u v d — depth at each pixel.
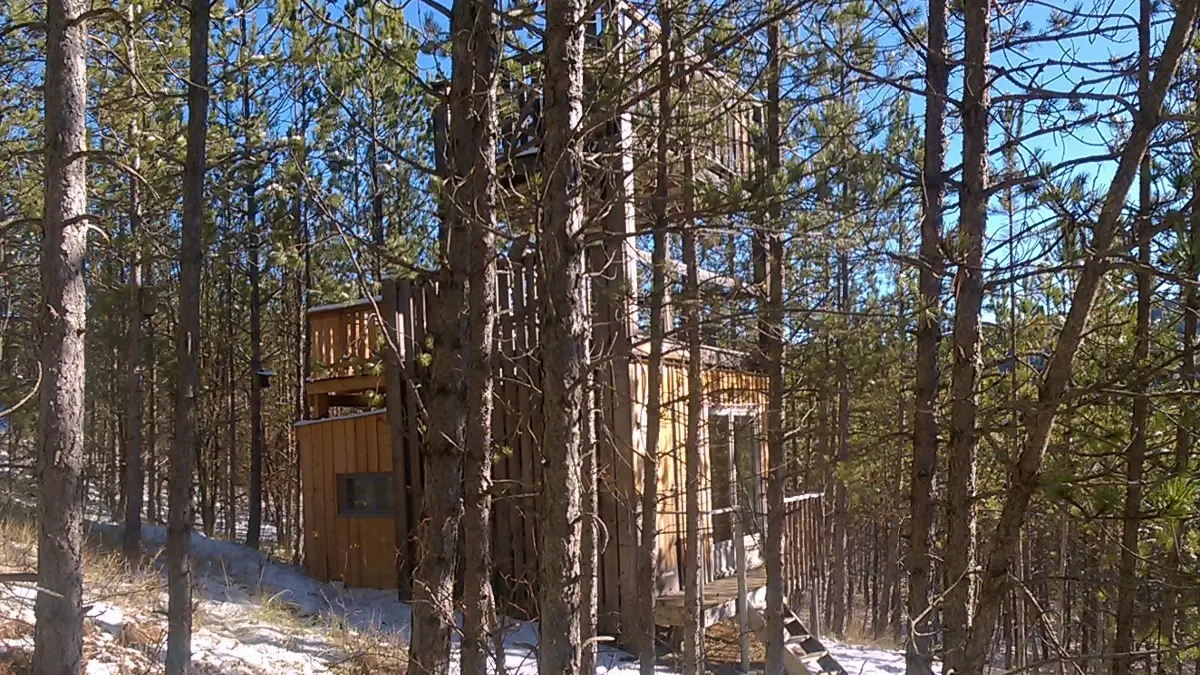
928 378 6.02
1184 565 5.31
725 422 11.50
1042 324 7.58
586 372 4.07
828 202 6.03
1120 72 4.66
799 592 14.67
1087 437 4.00
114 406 19.22
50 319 5.34
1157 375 3.99
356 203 8.95
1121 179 3.62
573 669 3.88
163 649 7.23
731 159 8.39
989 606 4.00
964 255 5.21
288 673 7.56
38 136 10.25
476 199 4.66
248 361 21.17
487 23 4.74
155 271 16.36
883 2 6.53
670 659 10.04
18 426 11.86
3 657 6.00
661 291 7.84
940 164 6.02
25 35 10.22
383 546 12.03
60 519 5.27
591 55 5.72
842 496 15.45
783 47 6.63
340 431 12.53
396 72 6.20
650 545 8.18
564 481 3.93
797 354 8.34
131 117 10.13
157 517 23.38
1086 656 3.93
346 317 12.61
